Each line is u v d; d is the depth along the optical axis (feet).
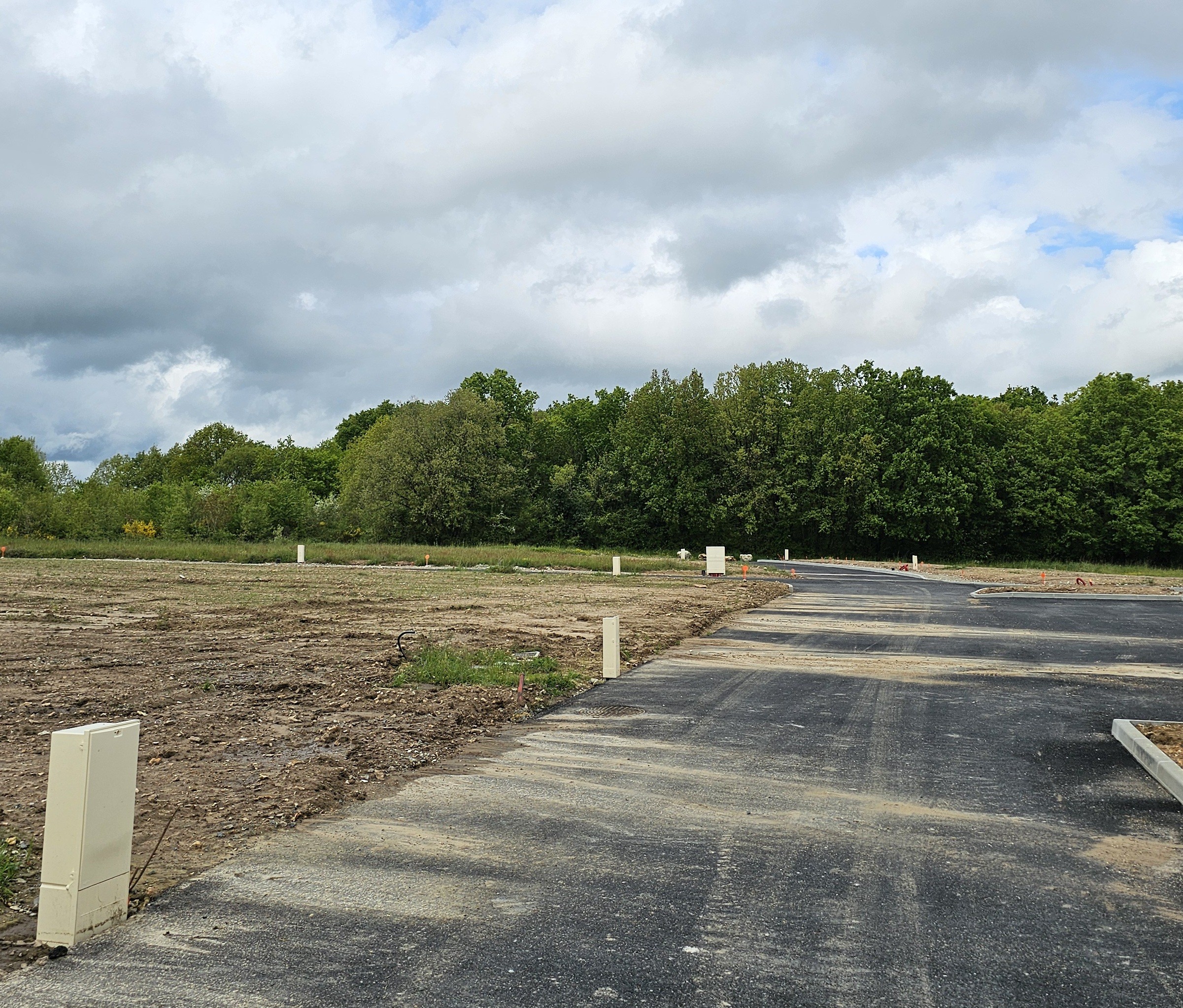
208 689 37.27
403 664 44.09
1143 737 28.45
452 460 230.27
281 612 70.85
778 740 29.73
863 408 237.25
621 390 299.17
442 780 24.80
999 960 14.05
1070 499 222.69
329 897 16.42
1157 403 228.22
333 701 35.14
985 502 227.40
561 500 265.75
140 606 74.13
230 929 14.99
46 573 114.62
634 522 251.80
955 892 16.89
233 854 18.67
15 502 196.85
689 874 17.75
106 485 240.53
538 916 15.58
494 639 54.44
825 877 17.63
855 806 22.49
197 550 164.66
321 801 22.24
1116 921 15.66
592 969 13.60
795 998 12.76
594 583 111.86
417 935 14.79
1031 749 28.58
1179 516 219.41
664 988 13.02
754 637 59.00
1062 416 242.78
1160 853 19.22
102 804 14.82
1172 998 12.87
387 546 183.01
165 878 17.25
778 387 263.29
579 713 34.40
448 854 18.80
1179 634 61.00
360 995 12.76
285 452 348.79
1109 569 181.78
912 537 226.17
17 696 35.19
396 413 254.47
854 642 56.24
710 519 240.73
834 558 229.66
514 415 285.23
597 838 19.93
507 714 33.73
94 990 12.90
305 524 223.51
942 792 23.81
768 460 241.35
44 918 14.42
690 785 24.36
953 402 229.66
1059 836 20.29
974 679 42.04
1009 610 78.89
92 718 31.42
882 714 34.01
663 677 42.65
